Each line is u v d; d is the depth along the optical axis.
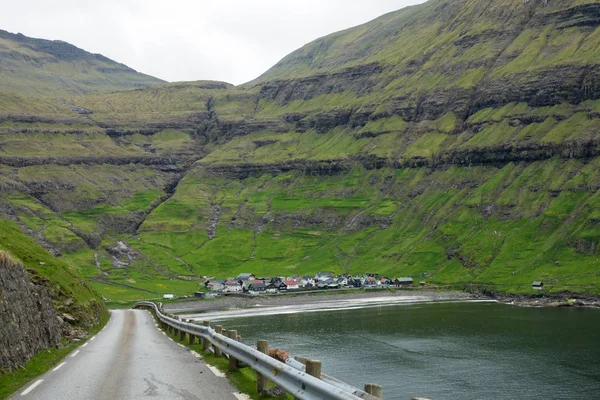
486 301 179.00
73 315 55.06
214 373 24.17
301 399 14.01
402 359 80.62
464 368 74.31
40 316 37.09
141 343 42.00
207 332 32.62
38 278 54.44
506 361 78.81
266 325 124.69
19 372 26.00
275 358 18.62
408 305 170.12
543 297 175.00
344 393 11.82
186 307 185.38
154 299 195.88
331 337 103.06
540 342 94.75
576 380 67.44
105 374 24.98
